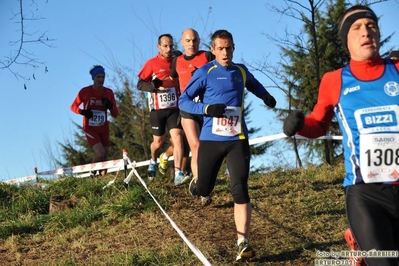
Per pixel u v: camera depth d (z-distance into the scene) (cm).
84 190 913
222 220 719
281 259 576
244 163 579
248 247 555
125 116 2553
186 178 880
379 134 364
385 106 367
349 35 385
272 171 1026
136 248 643
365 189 365
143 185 847
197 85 608
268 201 789
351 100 374
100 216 797
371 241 349
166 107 915
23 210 898
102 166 1012
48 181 1086
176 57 824
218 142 596
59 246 707
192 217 740
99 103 1143
